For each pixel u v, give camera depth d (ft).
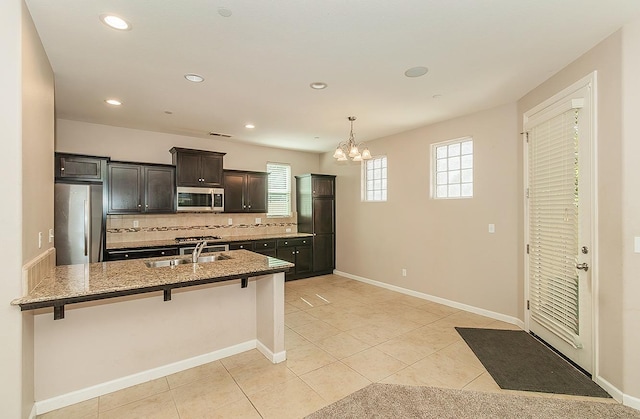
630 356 7.09
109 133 15.37
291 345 10.50
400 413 7.00
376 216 18.42
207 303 9.31
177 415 6.95
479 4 6.24
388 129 16.10
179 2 6.13
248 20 6.75
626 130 7.11
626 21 6.92
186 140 17.58
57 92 10.90
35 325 6.89
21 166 5.82
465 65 8.95
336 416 6.91
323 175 21.11
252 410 7.13
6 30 5.66
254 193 19.33
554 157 9.71
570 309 9.05
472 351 10.01
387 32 7.23
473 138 13.46
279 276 9.35
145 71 9.26
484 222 13.15
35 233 6.80
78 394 7.38
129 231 16.05
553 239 9.82
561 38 7.57
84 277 7.49
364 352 9.98
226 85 10.32
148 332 8.34
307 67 9.04
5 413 5.68
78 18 6.62
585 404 7.24
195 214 18.15
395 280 17.24
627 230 7.13
